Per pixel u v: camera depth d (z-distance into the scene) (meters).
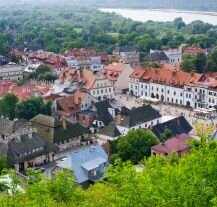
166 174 45.94
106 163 109.56
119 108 165.00
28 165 123.50
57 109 171.50
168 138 131.62
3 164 111.81
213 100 190.00
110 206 51.25
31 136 127.75
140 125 154.12
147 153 117.69
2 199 48.41
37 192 51.56
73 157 106.25
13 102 163.88
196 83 194.75
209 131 56.16
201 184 42.56
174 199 40.97
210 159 44.94
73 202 52.97
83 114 166.75
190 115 183.25
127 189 44.41
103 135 146.25
